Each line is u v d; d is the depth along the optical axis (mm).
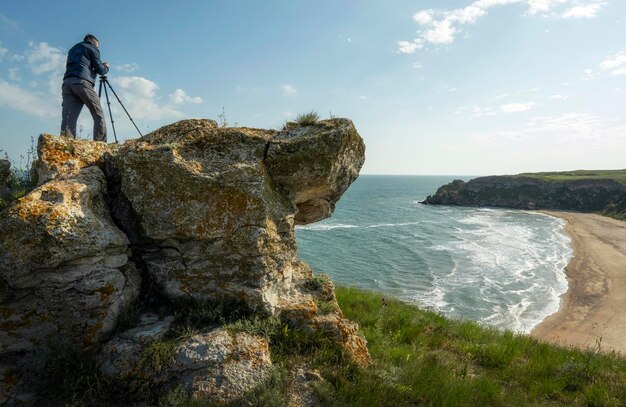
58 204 5051
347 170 8070
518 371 8008
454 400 6062
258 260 6051
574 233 63531
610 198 103375
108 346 5188
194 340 5324
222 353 5227
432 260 41906
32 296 4973
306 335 6367
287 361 5828
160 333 5391
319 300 7406
